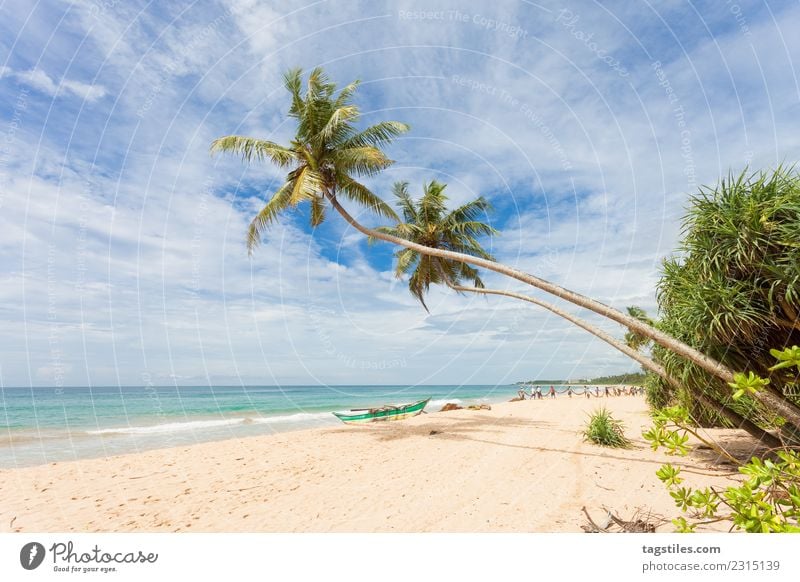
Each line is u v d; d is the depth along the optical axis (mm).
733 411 7840
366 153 13211
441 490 7258
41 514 6410
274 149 13680
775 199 6043
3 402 39812
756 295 6219
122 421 27578
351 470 9242
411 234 19672
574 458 9281
